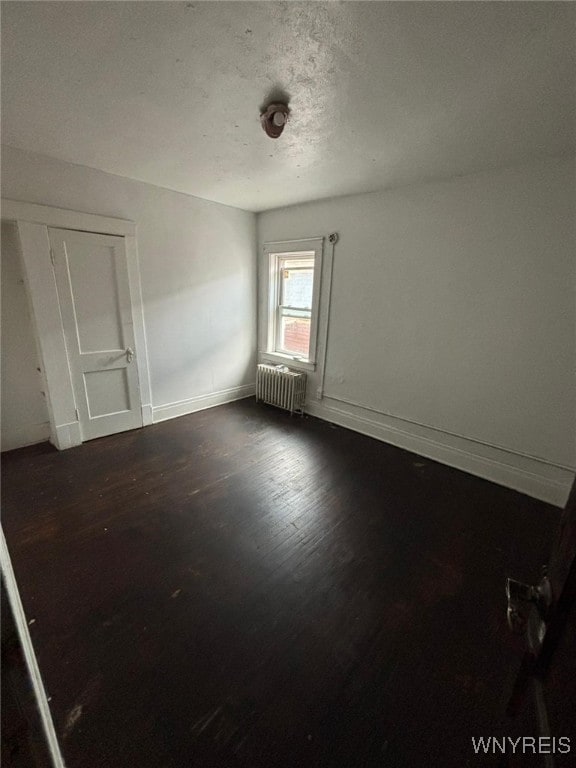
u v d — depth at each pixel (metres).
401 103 1.61
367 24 1.13
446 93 1.51
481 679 1.23
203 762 0.99
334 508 2.24
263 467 2.74
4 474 2.51
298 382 3.83
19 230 2.37
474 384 2.66
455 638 1.39
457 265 2.59
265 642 1.35
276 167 2.50
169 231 3.22
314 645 1.35
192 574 1.67
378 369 3.26
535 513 2.25
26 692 0.53
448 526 2.09
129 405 3.31
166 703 1.14
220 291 3.84
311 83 1.47
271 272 4.09
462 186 2.47
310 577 1.68
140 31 1.18
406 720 1.11
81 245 2.69
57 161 2.44
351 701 1.16
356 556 1.83
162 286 3.30
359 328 3.32
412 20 1.10
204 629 1.40
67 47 1.26
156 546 1.85
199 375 3.88
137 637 1.35
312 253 3.68
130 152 2.28
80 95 1.59
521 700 0.68
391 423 3.25
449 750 1.03
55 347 2.71
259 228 4.04
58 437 2.87
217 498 2.30
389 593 1.60
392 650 1.33
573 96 1.49
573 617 0.52
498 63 1.30
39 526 1.98
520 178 2.23
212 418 3.77
